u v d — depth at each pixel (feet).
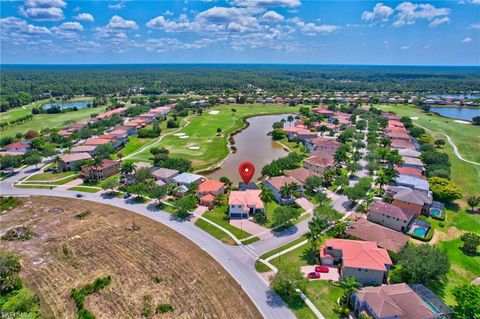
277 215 258.78
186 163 412.16
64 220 280.72
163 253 231.50
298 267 215.92
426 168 399.44
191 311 177.17
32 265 218.59
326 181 362.12
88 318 169.58
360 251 209.15
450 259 226.79
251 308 179.52
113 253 231.71
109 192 342.44
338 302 184.34
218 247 240.12
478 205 310.86
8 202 317.01
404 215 262.47
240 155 491.72
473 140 561.43
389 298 172.14
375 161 418.92
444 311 169.68
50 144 509.76
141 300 185.16
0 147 517.14
